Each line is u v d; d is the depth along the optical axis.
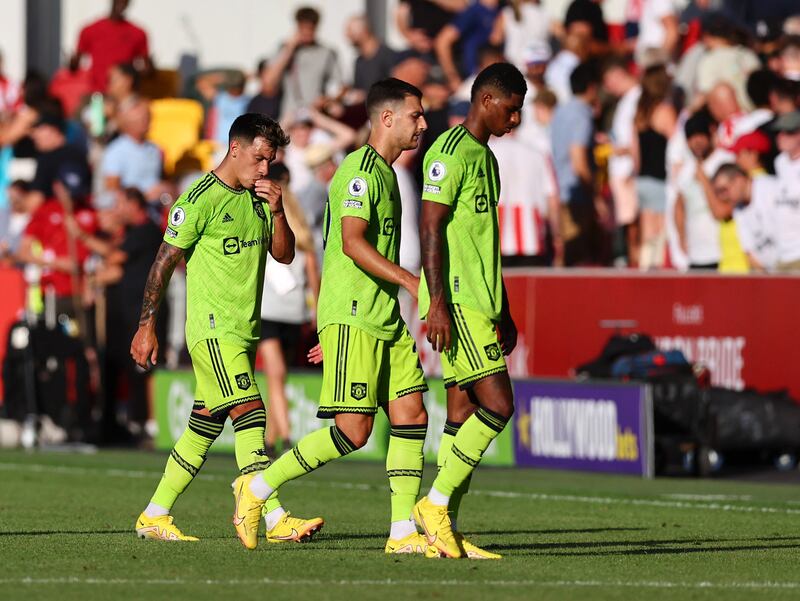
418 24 64.62
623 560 25.80
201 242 27.14
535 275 51.34
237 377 27.02
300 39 65.31
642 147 55.00
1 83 73.19
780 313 48.16
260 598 20.81
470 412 27.50
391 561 24.98
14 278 55.59
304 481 42.50
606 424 45.38
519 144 52.97
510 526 31.80
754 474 46.16
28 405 54.19
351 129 58.06
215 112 67.75
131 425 57.12
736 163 51.12
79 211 58.53
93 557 25.19
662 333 49.72
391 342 26.31
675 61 62.16
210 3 81.38
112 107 63.81
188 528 30.61
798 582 23.36
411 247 51.72
